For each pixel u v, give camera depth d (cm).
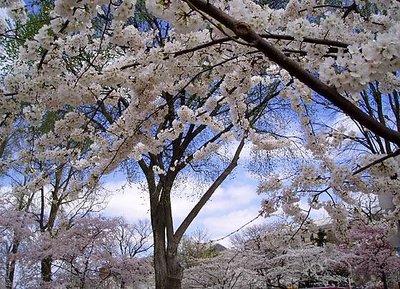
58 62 311
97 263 958
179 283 950
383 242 991
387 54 188
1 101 300
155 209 1002
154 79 359
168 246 966
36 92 308
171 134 455
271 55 188
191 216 998
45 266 990
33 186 472
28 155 436
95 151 463
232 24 188
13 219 1023
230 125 845
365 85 194
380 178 421
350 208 630
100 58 405
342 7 357
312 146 466
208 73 428
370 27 352
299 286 1305
